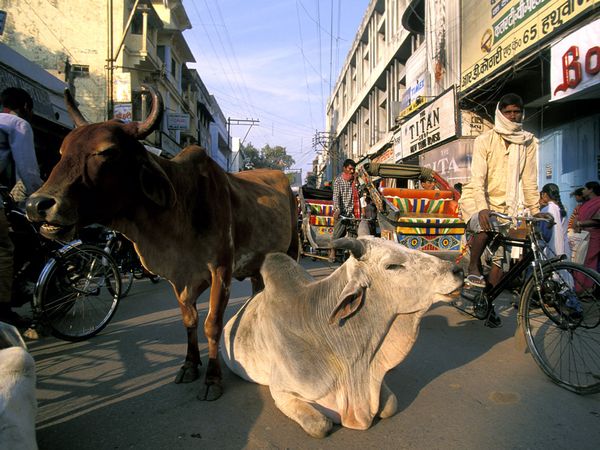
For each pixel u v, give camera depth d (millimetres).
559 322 3162
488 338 3961
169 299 5809
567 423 2426
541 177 9711
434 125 12250
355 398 2316
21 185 3963
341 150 37906
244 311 3041
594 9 6344
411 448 2184
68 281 4078
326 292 2381
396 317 2389
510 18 8555
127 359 3543
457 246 5391
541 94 8828
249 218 3586
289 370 2303
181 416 2551
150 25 21375
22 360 1754
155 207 2727
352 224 6949
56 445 2268
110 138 2447
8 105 3656
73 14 18547
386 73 22016
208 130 39844
